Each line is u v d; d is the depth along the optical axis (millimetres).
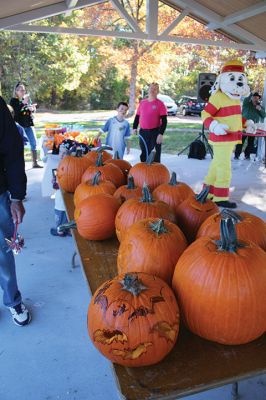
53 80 23938
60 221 3949
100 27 20172
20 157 2035
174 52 22094
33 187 5973
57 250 3656
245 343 1003
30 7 6219
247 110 8484
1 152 1990
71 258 3482
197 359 958
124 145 5684
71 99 26938
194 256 1012
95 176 1942
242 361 951
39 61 23469
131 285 960
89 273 1399
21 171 2057
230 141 4879
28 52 23172
